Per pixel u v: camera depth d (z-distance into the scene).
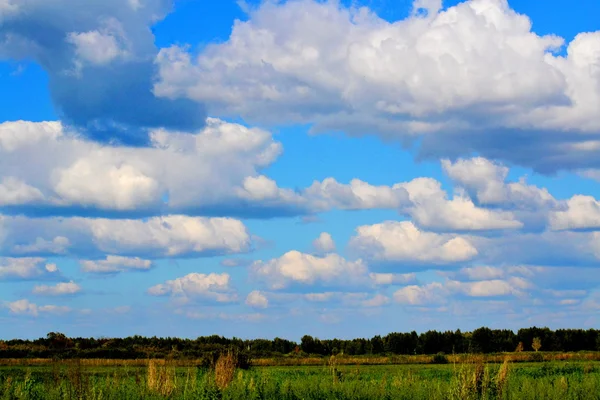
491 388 27.88
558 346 168.00
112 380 33.00
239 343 122.75
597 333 167.88
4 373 55.69
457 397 27.44
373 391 32.47
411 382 34.62
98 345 116.00
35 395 29.84
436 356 105.69
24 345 109.81
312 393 32.56
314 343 151.62
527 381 34.25
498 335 168.88
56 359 31.52
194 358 99.12
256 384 32.72
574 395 31.27
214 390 29.75
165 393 30.84
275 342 144.62
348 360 108.69
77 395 28.86
